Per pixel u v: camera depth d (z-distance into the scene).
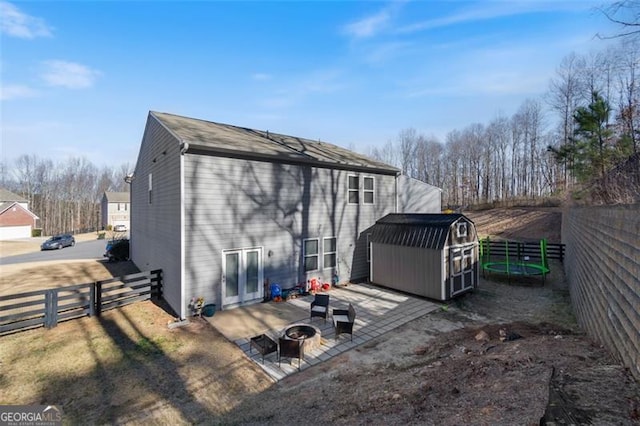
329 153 14.48
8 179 66.44
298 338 7.18
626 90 16.44
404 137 59.84
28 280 14.34
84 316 9.20
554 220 25.83
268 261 10.96
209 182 9.54
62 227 61.84
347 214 13.59
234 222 10.11
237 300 10.19
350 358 6.79
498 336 7.50
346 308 10.20
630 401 3.03
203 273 9.42
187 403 5.27
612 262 5.27
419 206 17.17
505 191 45.62
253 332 8.23
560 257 17.66
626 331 4.21
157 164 11.85
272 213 11.09
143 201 14.80
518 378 4.16
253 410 5.02
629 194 8.34
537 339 6.32
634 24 6.98
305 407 4.94
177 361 6.70
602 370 4.00
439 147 55.78
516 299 11.09
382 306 10.41
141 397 5.45
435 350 6.96
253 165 10.58
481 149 49.16
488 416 3.35
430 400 4.27
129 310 9.78
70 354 6.98
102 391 5.62
